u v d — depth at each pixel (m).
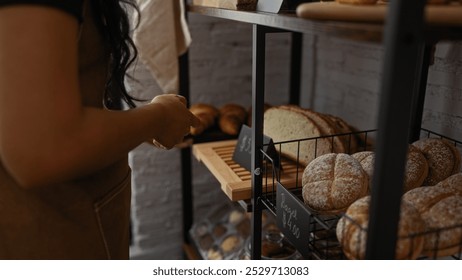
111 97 0.92
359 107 1.53
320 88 1.78
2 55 0.48
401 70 0.49
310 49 1.82
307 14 0.59
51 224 0.71
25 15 0.48
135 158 1.87
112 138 0.57
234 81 1.92
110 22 0.74
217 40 1.84
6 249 0.71
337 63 1.64
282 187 0.86
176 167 1.93
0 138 0.49
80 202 0.72
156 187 1.94
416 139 1.13
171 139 0.75
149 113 0.67
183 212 1.86
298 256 1.33
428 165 0.94
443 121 1.19
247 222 1.68
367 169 0.90
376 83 1.42
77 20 0.53
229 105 1.62
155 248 2.03
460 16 0.52
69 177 0.55
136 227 1.98
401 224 0.65
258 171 1.00
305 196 0.89
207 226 1.79
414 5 0.47
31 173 0.51
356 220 0.68
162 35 1.36
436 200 0.75
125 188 0.83
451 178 0.85
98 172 0.74
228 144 1.46
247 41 1.88
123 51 0.83
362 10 0.56
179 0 1.39
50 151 0.50
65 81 0.50
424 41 0.50
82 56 0.67
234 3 0.99
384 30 0.49
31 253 0.71
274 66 1.94
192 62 1.84
